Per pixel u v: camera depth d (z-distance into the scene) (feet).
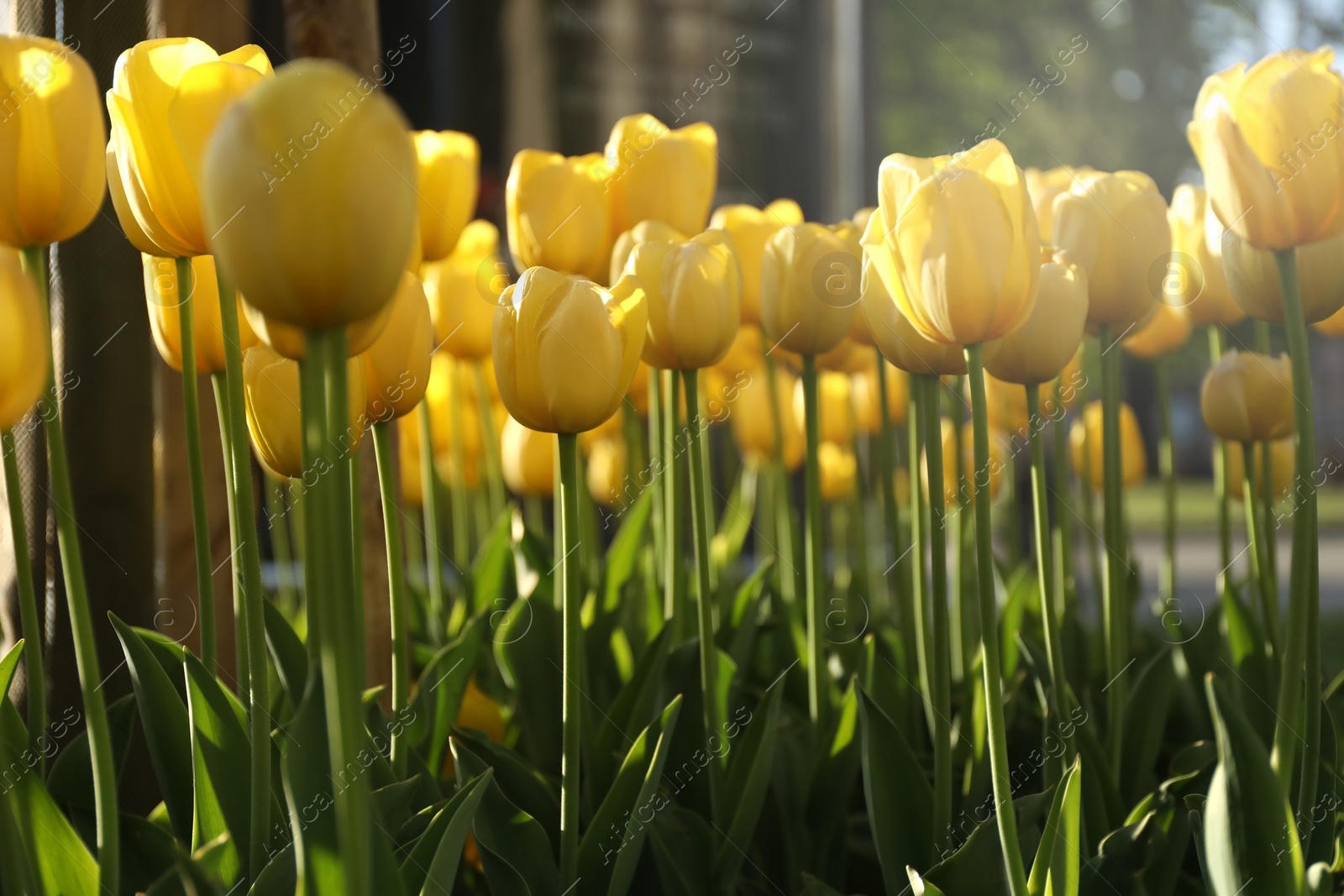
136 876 3.23
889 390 5.44
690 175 3.96
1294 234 3.12
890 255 3.12
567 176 3.89
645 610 4.48
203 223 3.08
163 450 3.94
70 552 3.02
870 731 3.30
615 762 3.55
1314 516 3.14
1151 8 22.30
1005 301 3.05
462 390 6.03
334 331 2.72
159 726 3.24
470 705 3.97
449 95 11.41
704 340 3.45
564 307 3.12
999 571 5.24
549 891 3.25
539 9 11.08
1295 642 3.14
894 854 3.30
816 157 11.26
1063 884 3.07
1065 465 3.89
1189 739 3.90
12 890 3.00
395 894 2.89
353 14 3.85
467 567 5.47
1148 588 10.48
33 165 3.01
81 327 3.83
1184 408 19.89
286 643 3.44
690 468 3.49
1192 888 3.41
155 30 3.84
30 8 3.83
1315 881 3.13
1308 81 3.08
